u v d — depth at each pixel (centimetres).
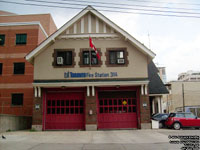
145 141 1095
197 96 4606
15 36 2502
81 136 1295
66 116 1694
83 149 896
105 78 1675
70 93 1722
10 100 2361
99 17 1722
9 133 1455
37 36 2486
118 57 1727
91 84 1638
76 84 1639
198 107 3600
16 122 1758
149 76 2397
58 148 918
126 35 1684
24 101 2350
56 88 1711
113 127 1672
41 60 1711
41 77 1688
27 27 2514
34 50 1669
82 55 1717
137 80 1653
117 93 1717
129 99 1709
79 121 1683
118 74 1683
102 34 1736
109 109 1702
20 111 2333
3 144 1016
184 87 4662
